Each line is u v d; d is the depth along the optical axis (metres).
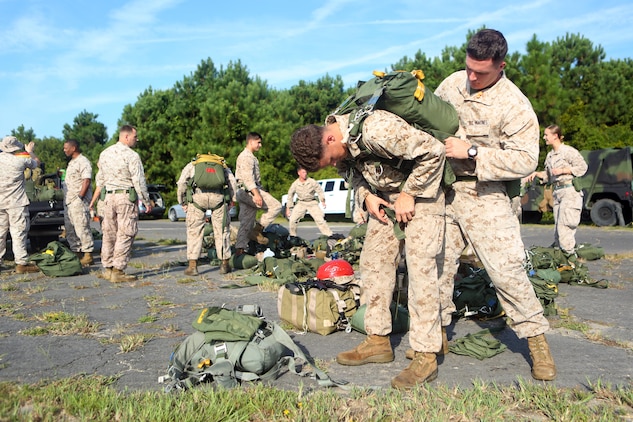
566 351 4.22
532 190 19.09
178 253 11.33
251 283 7.30
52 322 5.20
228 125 30.64
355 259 8.95
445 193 3.80
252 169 8.79
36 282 7.67
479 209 3.62
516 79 24.58
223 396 3.01
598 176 18.45
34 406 2.86
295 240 10.23
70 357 4.07
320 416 2.77
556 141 8.35
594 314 5.53
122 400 3.00
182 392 3.12
